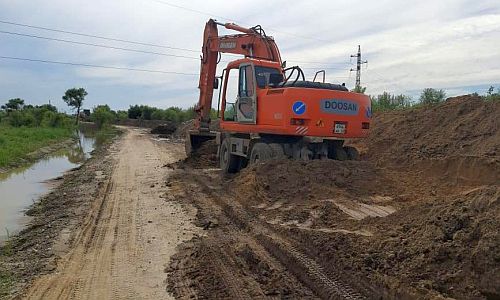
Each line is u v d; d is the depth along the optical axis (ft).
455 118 43.93
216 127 62.75
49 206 36.63
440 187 31.14
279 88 36.65
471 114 42.45
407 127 48.29
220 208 30.68
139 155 71.77
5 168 64.85
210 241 23.00
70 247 23.80
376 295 15.52
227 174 45.27
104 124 195.72
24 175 59.82
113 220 29.07
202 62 56.03
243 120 42.09
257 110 39.19
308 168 33.32
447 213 17.90
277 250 20.84
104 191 39.58
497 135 35.55
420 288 14.85
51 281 18.86
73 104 207.00
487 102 42.65
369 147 49.24
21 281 19.38
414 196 29.68
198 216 28.78
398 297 15.07
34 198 42.73
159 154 73.20
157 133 147.64
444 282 14.90
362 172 33.86
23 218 34.30
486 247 14.46
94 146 112.47
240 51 49.85
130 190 39.58
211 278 18.16
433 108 49.34
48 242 25.25
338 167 33.76
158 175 48.01
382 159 42.70
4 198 42.78
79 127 201.98
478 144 36.50
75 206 34.55
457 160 32.55
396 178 33.63
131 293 17.33
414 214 21.15
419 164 36.22
